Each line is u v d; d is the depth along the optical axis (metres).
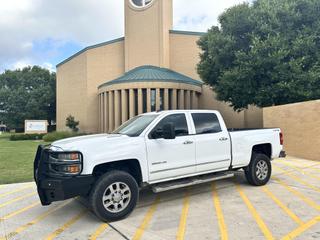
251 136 7.95
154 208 6.38
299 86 16.69
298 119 13.26
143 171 6.02
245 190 7.67
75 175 5.33
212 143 7.08
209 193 7.47
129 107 29.70
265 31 17.78
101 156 5.54
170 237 4.82
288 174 9.62
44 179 5.50
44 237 5.02
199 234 4.90
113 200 5.63
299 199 6.76
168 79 28.98
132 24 36.47
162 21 34.81
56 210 6.53
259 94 17.73
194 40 35.03
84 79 40.47
